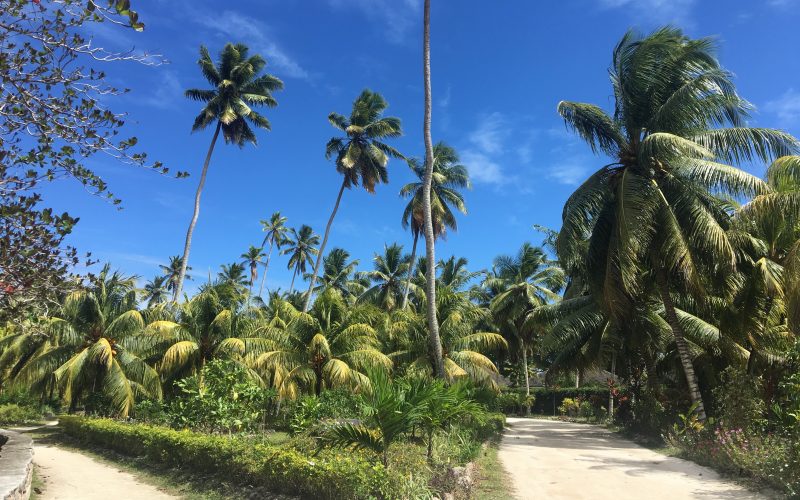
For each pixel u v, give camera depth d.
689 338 22.09
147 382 21.94
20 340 24.22
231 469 10.23
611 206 18.39
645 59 17.55
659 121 17.33
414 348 22.89
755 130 16.20
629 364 26.14
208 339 23.16
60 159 5.71
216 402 14.81
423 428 11.62
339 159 34.50
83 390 22.83
